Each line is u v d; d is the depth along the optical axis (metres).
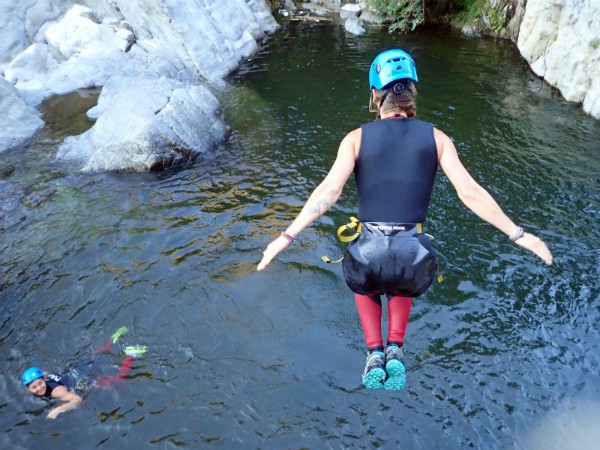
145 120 8.31
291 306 5.47
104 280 5.89
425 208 2.68
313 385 4.61
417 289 2.69
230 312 5.42
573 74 9.99
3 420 4.40
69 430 4.30
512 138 8.70
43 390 4.57
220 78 11.93
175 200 7.36
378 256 2.63
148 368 4.83
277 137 9.13
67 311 5.51
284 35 14.89
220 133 9.11
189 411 4.41
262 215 6.93
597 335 4.99
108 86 11.02
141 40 13.11
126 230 6.74
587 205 6.89
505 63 12.09
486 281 5.67
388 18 15.24
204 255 6.21
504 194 7.17
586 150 8.27
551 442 4.08
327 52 13.43
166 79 9.56
